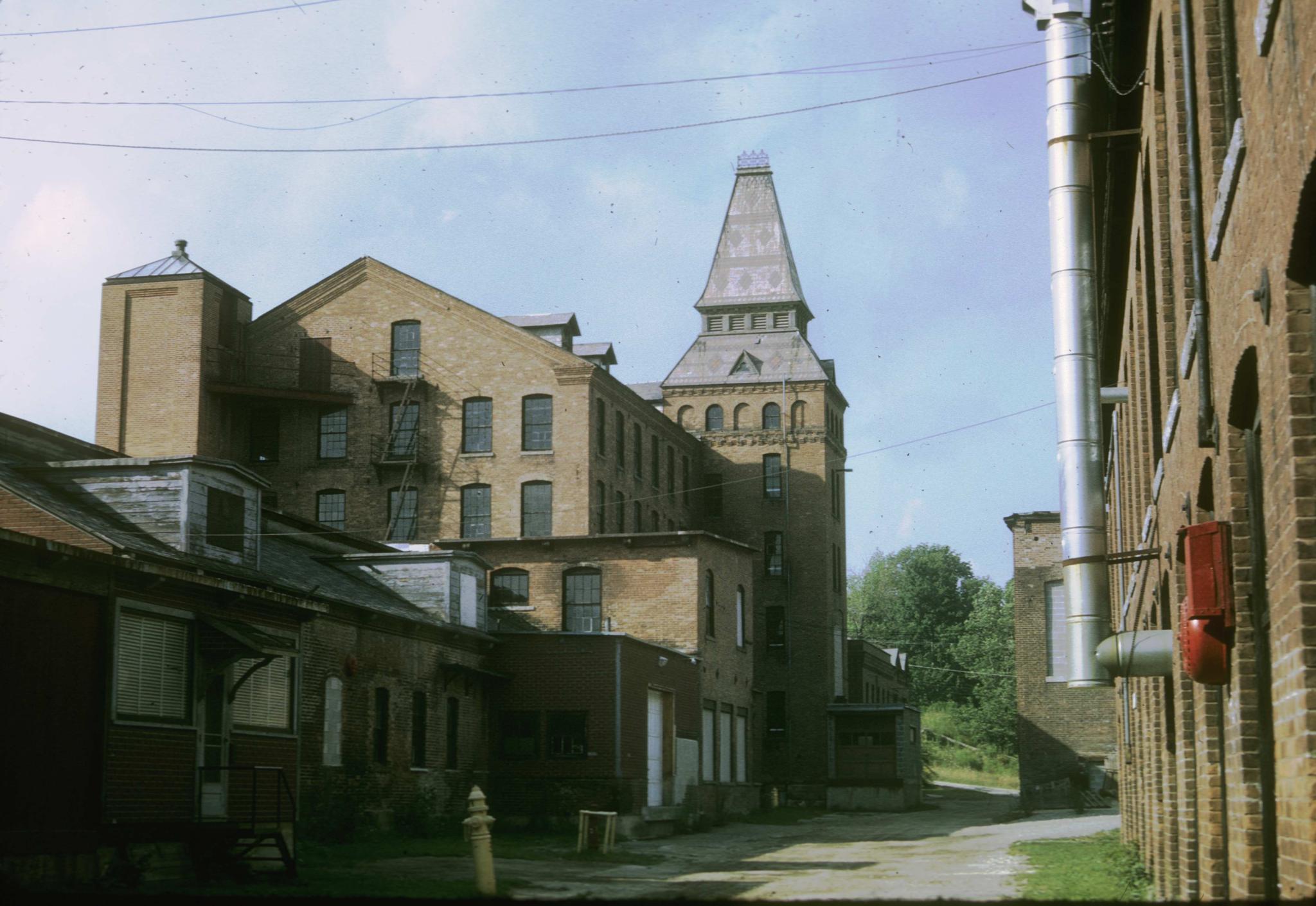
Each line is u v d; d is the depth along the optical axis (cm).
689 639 4759
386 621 3309
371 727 3198
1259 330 711
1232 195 782
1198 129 944
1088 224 1700
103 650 1914
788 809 5922
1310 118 554
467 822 1834
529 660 3938
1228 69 888
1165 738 1510
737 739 5178
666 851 3219
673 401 7050
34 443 2750
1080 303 1702
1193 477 1018
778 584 6712
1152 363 1490
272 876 2078
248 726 2323
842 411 7369
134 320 5416
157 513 2505
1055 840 3259
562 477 5488
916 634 11731
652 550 4853
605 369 5647
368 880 2064
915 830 4269
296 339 5706
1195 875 1234
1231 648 850
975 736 9975
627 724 3928
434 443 5594
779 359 7000
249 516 2719
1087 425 1706
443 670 3616
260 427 5666
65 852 1795
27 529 2245
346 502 5581
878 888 1973
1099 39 1524
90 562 1867
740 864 2717
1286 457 648
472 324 5638
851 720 6372
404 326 5678
